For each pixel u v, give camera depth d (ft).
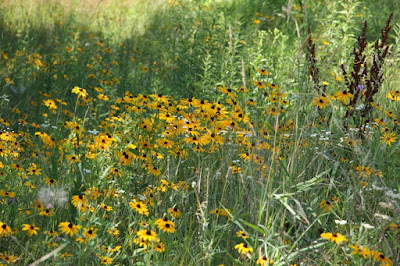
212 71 22.99
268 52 24.75
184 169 14.48
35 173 13.11
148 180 13.62
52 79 24.82
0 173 12.57
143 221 11.87
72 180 12.70
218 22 25.82
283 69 21.08
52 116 21.45
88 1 43.04
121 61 28.99
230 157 13.82
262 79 20.58
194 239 11.74
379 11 37.83
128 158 12.97
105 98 18.44
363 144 16.02
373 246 10.19
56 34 33.01
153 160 14.19
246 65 22.48
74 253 10.72
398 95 16.56
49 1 39.75
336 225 11.43
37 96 23.89
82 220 10.84
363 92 17.40
